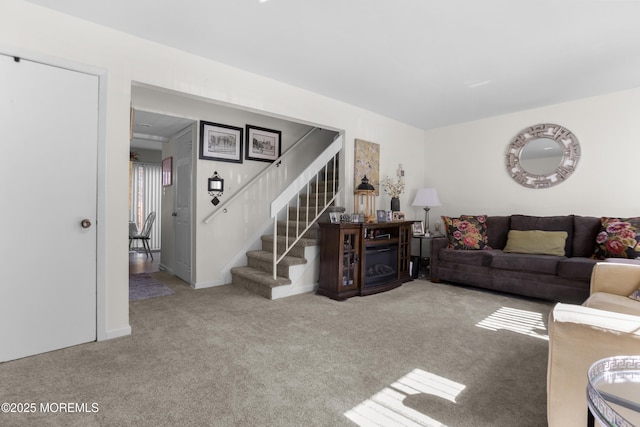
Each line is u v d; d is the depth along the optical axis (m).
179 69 2.70
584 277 3.04
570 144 3.96
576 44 2.59
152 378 1.80
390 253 4.09
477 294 3.72
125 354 2.10
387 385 1.76
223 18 2.27
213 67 2.91
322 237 3.65
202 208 3.99
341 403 1.58
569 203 3.99
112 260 2.38
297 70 3.12
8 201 2.00
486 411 1.53
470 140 4.88
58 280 2.17
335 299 3.44
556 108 4.08
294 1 2.08
